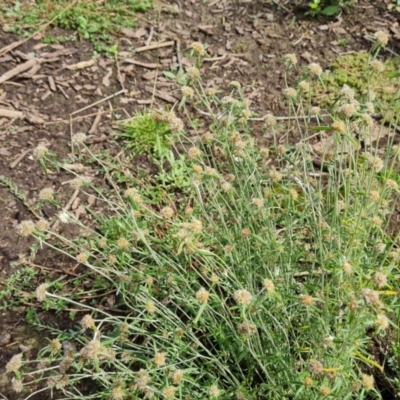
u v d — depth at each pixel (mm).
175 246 2309
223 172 2842
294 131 3451
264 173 2576
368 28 4188
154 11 4445
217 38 4227
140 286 2059
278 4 4469
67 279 2791
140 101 3736
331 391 1775
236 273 2301
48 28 4230
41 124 3574
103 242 2174
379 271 1949
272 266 2195
